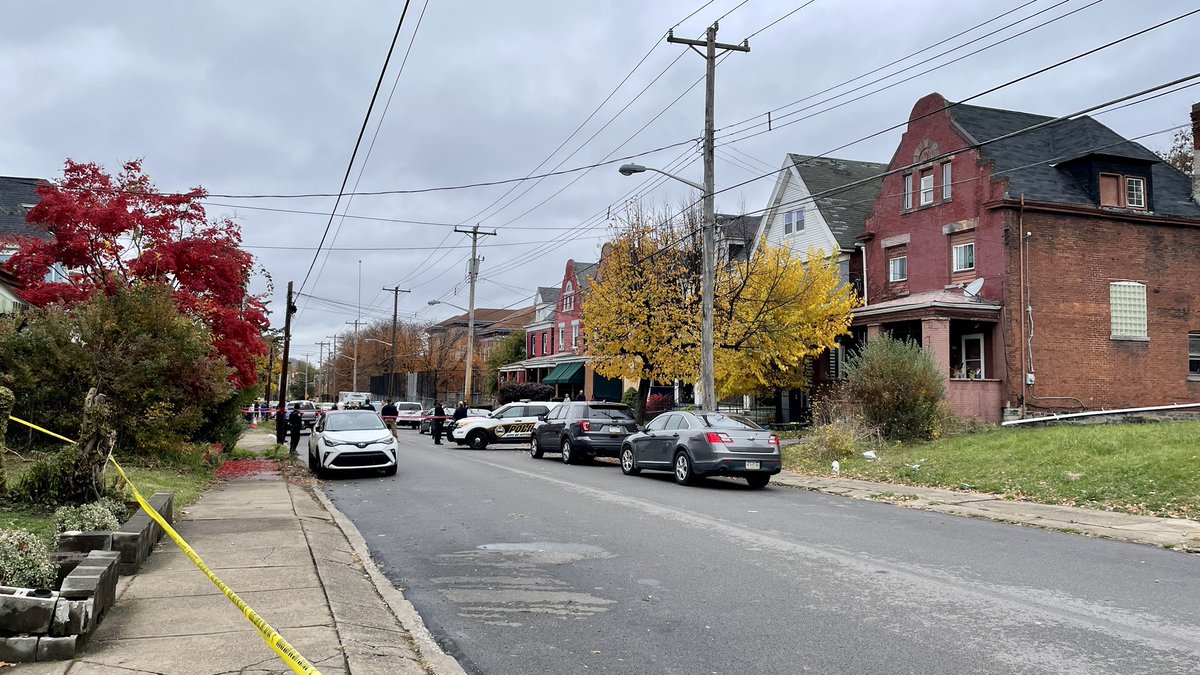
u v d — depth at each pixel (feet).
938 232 91.97
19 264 57.47
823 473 61.05
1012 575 26.63
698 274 87.81
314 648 17.98
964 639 19.56
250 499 43.86
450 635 20.58
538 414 101.71
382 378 288.92
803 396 107.24
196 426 55.31
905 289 96.78
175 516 36.70
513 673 17.72
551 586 25.55
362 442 60.03
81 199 57.36
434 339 274.98
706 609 22.56
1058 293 85.20
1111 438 54.49
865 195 116.26
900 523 38.17
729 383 93.40
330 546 31.63
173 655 17.08
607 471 66.80
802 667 17.72
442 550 31.89
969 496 47.21
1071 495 44.14
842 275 106.83
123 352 52.01
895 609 22.35
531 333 193.67
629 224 92.22
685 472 54.90
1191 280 90.89
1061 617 21.45
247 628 19.17
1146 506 40.27
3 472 31.58
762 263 89.56
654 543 32.40
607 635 20.34
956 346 90.53
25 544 19.89
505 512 41.42
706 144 68.80
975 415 80.43
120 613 20.26
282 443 97.40
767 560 29.04
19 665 16.33
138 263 57.52
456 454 87.76
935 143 93.15
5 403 31.55
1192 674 17.04
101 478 31.55
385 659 17.90
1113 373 86.53
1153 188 93.50
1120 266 87.92
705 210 68.64
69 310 53.67
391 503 46.19
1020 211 84.38
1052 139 93.76
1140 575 26.71
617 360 91.61
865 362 73.10
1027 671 17.29
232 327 63.21
